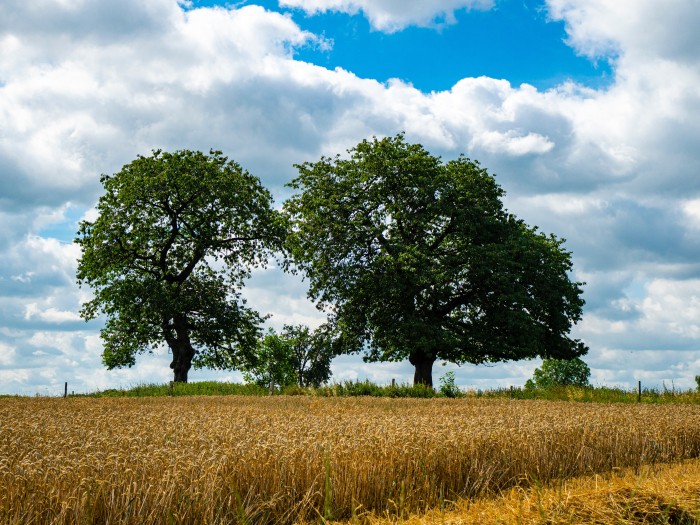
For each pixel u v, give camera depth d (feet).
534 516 20.35
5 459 22.26
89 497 19.12
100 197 123.75
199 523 19.80
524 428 35.29
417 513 22.00
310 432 31.55
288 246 130.31
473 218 112.47
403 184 112.98
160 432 32.30
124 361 124.16
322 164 119.85
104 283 122.42
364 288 111.45
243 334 129.70
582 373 186.09
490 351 108.88
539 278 114.21
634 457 33.99
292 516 21.76
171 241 125.29
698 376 95.45
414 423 37.32
